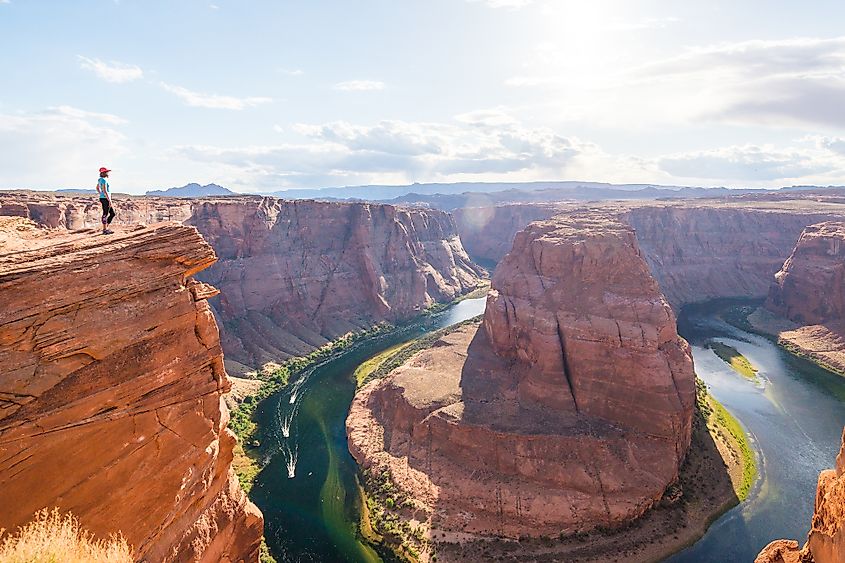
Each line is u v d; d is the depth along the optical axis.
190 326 22.94
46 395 17.83
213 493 25.39
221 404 25.25
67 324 18.69
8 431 16.80
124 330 20.22
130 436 20.17
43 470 17.52
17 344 17.48
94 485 18.86
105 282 20.09
